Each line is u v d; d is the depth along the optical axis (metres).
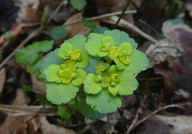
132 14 0.22
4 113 0.21
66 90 0.12
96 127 0.19
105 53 0.12
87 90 0.12
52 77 0.12
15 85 0.22
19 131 0.20
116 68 0.12
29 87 0.22
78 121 0.19
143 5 0.22
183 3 0.26
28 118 0.20
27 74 0.22
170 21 0.22
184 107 0.20
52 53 0.13
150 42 0.20
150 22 0.22
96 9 0.22
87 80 0.12
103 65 0.12
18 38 0.24
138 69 0.12
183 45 0.21
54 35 0.19
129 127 0.19
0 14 0.26
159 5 0.23
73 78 0.12
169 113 0.20
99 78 0.12
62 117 0.19
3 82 0.22
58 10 0.22
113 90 0.12
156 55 0.20
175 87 0.20
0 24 0.26
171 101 0.20
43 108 0.20
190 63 0.21
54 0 0.21
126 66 0.13
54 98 0.12
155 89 0.20
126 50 0.13
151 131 0.19
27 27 0.24
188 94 0.20
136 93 0.19
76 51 0.13
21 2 0.25
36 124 0.20
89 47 0.13
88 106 0.15
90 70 0.13
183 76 0.20
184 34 0.22
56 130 0.20
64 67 0.13
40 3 0.22
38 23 0.23
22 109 0.20
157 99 0.20
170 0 0.25
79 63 0.13
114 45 0.13
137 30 0.20
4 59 0.24
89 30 0.20
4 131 0.20
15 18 0.25
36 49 0.19
